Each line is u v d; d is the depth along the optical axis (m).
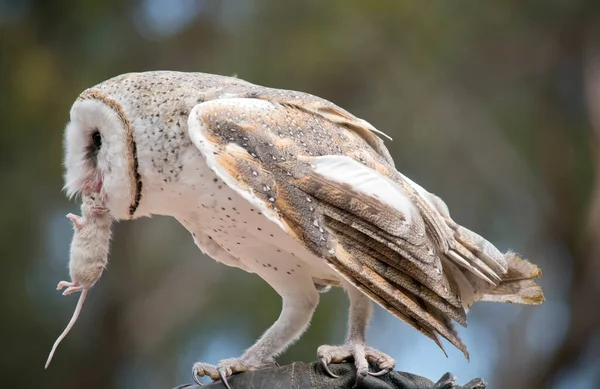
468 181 15.06
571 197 15.54
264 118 5.66
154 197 5.93
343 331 13.01
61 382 14.12
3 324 13.72
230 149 5.51
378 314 14.57
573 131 15.76
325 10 14.23
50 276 14.02
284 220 5.43
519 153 15.41
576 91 15.96
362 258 5.42
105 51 14.45
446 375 5.35
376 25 14.25
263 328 13.56
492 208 15.20
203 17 14.73
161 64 14.67
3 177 13.84
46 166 13.80
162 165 5.77
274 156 5.55
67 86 14.07
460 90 15.10
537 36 15.70
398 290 5.41
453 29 14.84
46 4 14.36
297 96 5.94
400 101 14.49
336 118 5.95
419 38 14.48
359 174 5.53
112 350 14.44
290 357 12.94
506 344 15.73
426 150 14.77
